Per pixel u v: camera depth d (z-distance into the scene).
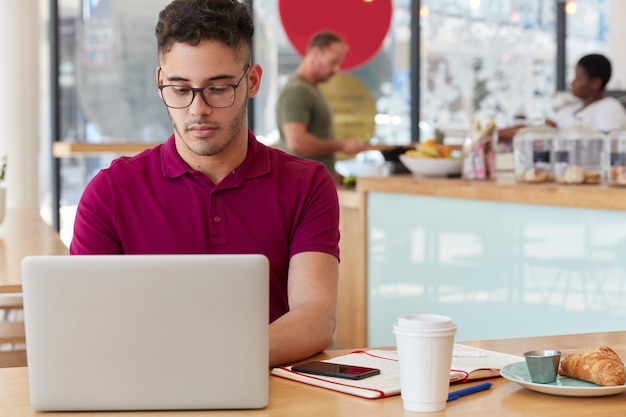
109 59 6.97
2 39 6.33
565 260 3.47
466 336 3.96
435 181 4.05
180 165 2.15
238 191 2.17
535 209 3.59
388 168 5.03
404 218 4.28
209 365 1.48
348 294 4.92
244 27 2.03
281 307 2.19
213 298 1.47
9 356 3.35
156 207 2.15
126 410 1.49
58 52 6.85
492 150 4.11
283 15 6.89
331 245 2.19
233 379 1.49
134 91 7.04
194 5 1.98
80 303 1.46
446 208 4.03
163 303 1.46
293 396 1.59
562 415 1.48
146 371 1.48
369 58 7.11
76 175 7.00
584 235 3.39
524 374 1.68
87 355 1.47
